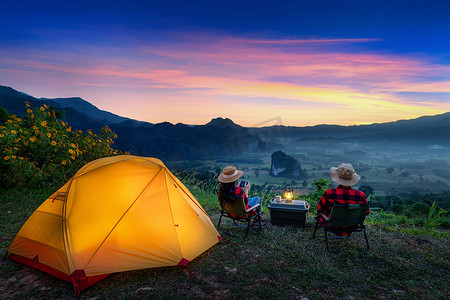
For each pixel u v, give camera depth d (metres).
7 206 5.09
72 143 6.98
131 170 3.46
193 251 3.31
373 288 2.76
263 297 2.57
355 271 3.08
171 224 3.31
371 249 3.70
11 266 3.15
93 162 3.59
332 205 3.57
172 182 3.71
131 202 3.27
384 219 6.49
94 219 3.10
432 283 2.86
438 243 4.02
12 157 5.80
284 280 2.88
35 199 5.64
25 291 2.68
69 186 3.30
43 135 6.37
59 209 3.19
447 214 7.85
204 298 2.55
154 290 2.70
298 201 4.75
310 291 2.68
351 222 3.51
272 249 3.65
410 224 6.09
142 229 3.17
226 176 3.95
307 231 4.37
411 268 3.17
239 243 3.86
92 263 2.84
